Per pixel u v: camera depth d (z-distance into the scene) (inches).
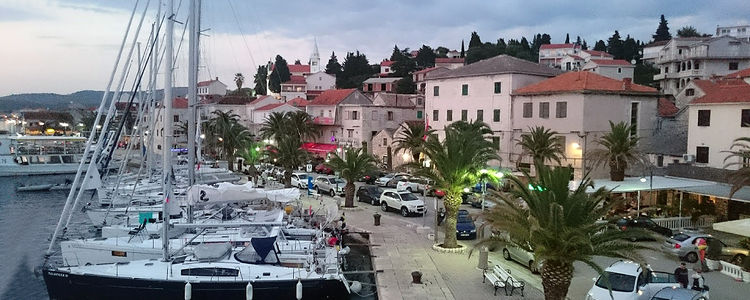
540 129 1834.4
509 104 2217.0
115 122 3341.5
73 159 3282.5
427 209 1669.5
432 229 1352.1
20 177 3036.4
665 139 2071.9
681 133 2074.3
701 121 1646.2
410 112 3186.5
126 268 888.9
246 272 861.8
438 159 1117.7
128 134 3486.7
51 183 2792.8
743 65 3253.0
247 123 3993.6
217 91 5324.8
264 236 1011.3
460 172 1111.6
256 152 2613.2
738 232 916.0
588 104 1923.0
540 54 5447.8
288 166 2023.9
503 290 869.8
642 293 753.0
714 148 1604.3
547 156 1798.7
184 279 845.2
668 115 2103.8
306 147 3230.8
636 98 2011.6
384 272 977.5
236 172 2775.6
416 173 1153.4
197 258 903.1
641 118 2028.8
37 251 1347.2
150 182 1913.1
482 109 2346.2
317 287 853.2
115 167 3080.7
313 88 5428.2
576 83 1988.2
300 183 2091.5
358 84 5826.8
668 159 1956.2
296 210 1376.7
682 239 1104.2
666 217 1466.5
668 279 816.3
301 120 3090.6
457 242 1231.5
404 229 1375.5
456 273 976.9
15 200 2247.8
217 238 1031.6
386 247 1175.6
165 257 921.5
